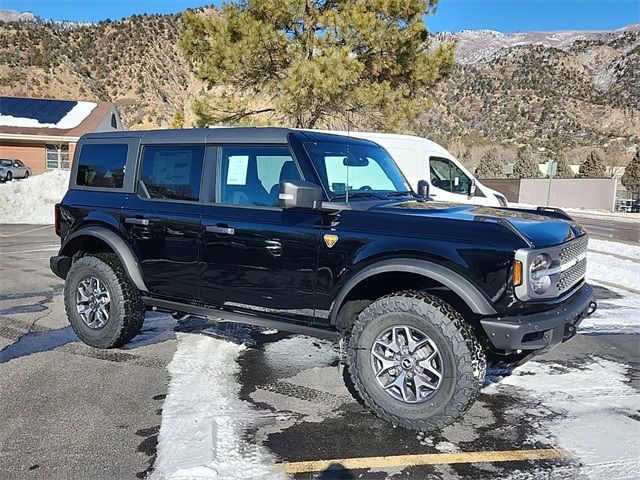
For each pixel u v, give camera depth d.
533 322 3.25
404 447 3.26
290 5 15.33
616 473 2.97
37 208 18.17
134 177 4.77
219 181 4.31
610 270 9.30
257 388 4.11
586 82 167.12
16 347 4.98
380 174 4.74
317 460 3.08
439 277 3.34
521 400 3.98
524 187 41.59
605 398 4.02
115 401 3.80
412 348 3.48
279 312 4.00
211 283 4.25
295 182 3.66
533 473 2.97
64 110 36.28
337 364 4.64
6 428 3.38
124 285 4.80
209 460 3.00
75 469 2.93
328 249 3.70
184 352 4.89
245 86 16.89
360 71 15.10
